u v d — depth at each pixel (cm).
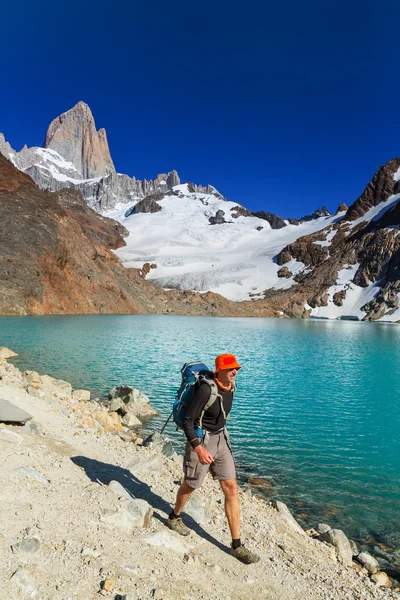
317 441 1177
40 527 400
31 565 340
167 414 1376
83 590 327
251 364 2738
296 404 1644
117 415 1276
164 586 360
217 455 445
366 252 17638
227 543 488
